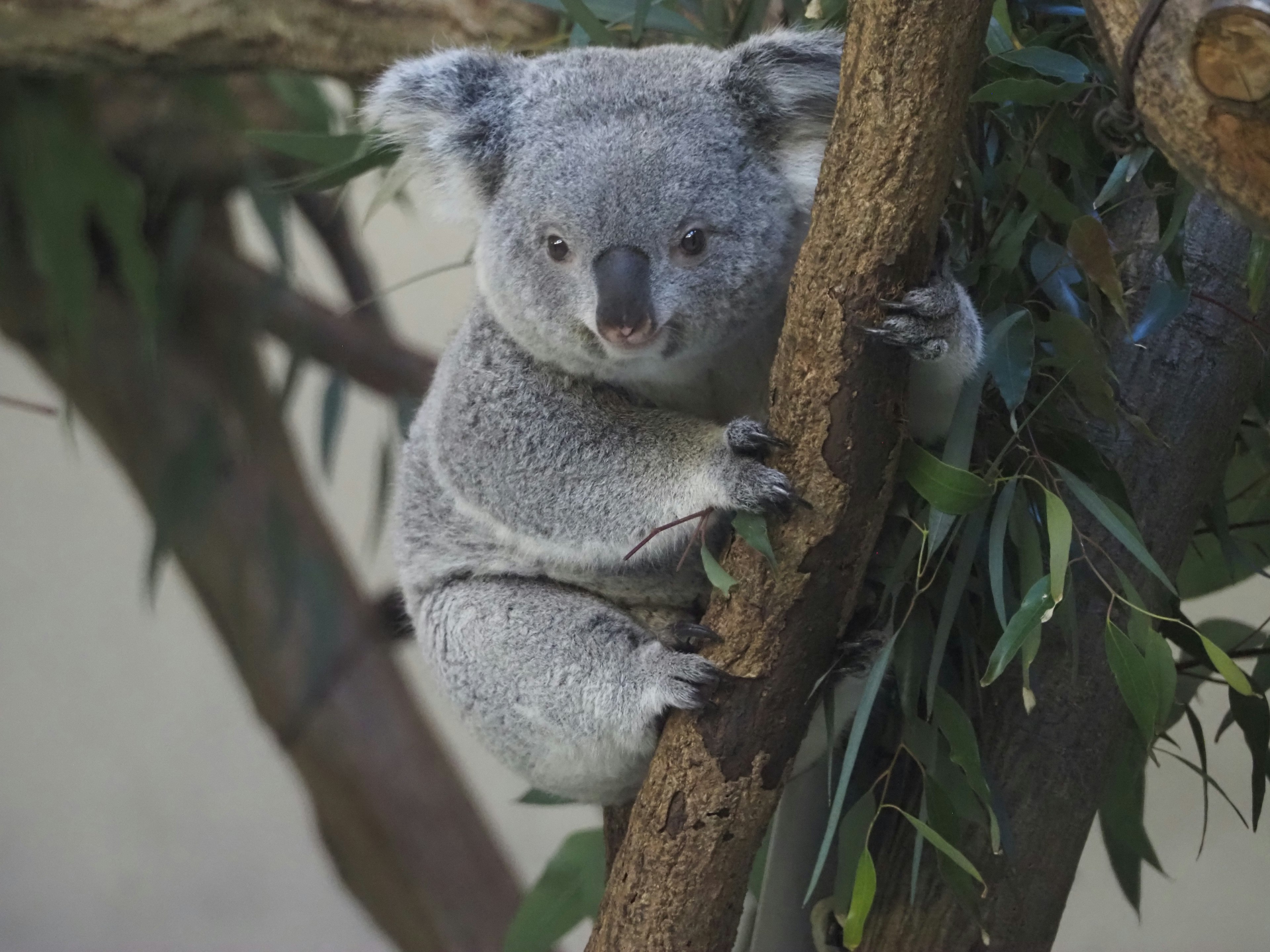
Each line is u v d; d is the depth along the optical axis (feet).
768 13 20.24
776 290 15.44
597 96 15.61
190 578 31.14
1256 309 13.97
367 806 30.58
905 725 14.39
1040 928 14.90
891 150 10.95
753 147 15.33
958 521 13.83
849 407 11.84
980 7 10.52
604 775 16.62
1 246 28.68
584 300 15.05
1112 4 9.71
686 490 14.83
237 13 20.86
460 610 17.72
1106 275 11.89
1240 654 15.83
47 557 45.19
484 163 16.42
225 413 31.01
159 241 29.32
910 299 11.45
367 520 45.29
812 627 12.73
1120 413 14.21
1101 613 14.66
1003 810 14.28
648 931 13.60
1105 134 12.87
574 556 16.14
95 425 31.07
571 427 16.06
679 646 15.10
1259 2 8.55
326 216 30.01
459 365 17.30
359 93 22.25
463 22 21.16
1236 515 18.21
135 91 27.14
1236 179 9.37
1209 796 29.09
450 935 30.19
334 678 31.04
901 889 15.10
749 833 13.35
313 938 42.09
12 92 25.80
